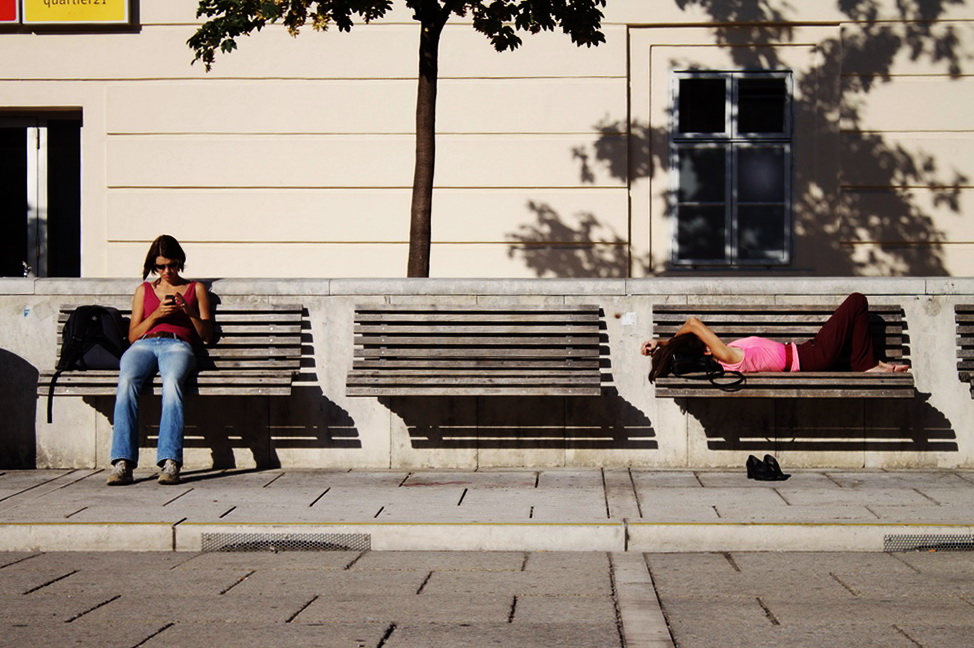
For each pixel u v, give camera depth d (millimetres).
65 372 7574
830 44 11055
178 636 4164
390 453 7840
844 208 11039
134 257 11211
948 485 6973
